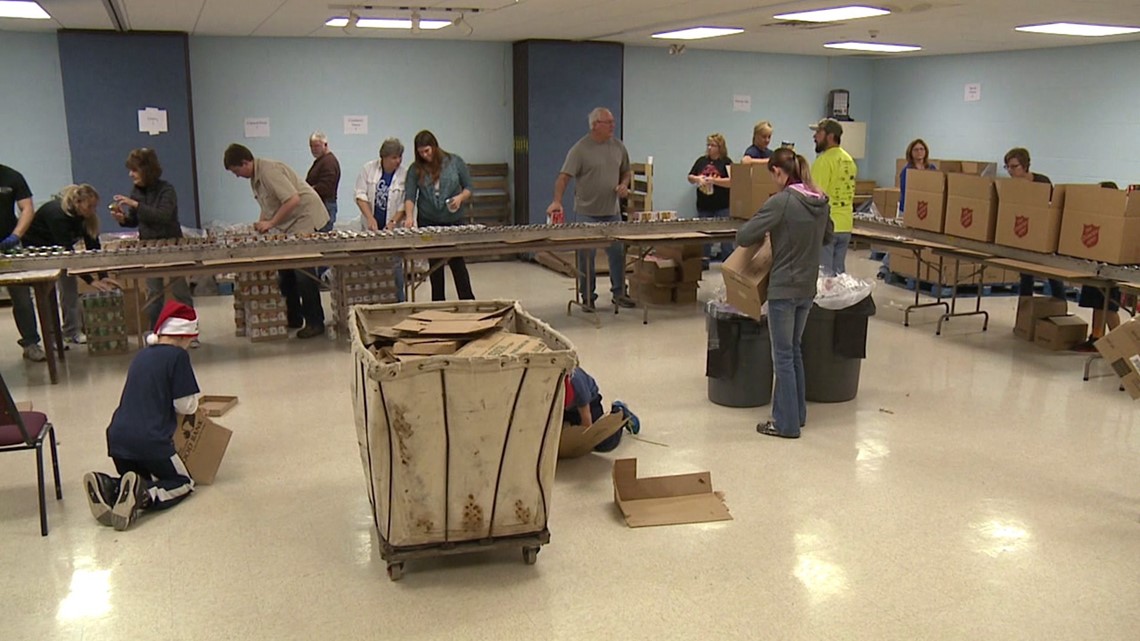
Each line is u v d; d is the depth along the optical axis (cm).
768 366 476
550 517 349
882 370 548
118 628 275
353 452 416
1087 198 531
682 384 521
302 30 812
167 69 809
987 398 494
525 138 928
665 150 1026
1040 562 315
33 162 806
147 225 603
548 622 279
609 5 628
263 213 625
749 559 317
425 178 646
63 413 470
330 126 901
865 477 388
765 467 398
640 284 761
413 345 313
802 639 270
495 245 618
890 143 1119
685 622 279
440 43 922
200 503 362
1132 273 519
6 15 679
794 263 412
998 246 597
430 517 297
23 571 308
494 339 321
